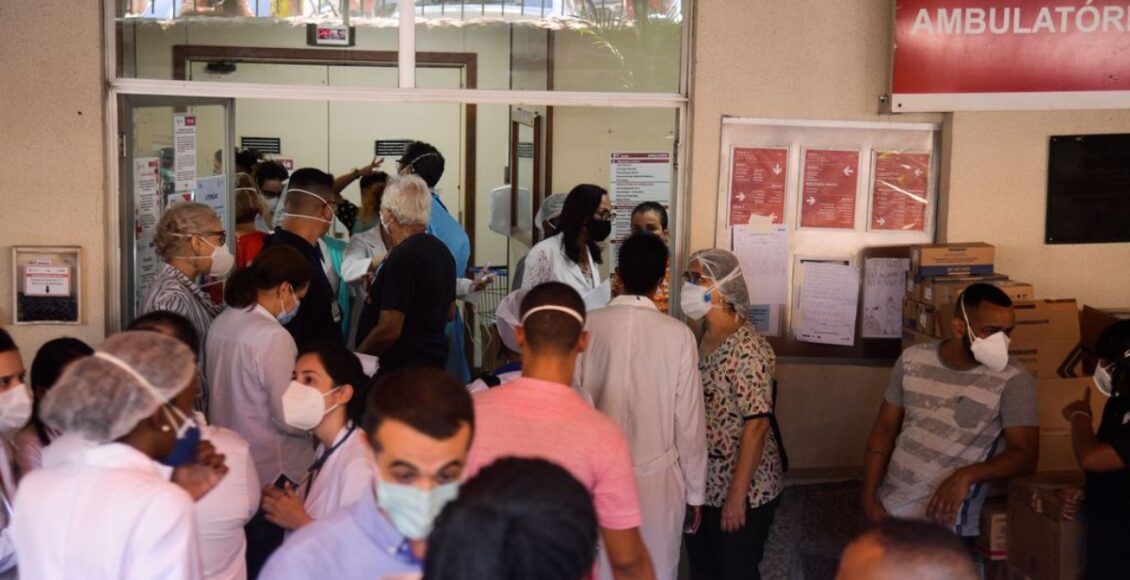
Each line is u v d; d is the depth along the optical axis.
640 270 4.07
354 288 6.32
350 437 3.39
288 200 4.95
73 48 4.71
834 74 5.24
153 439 2.62
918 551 1.94
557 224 5.78
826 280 5.33
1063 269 5.35
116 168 4.86
